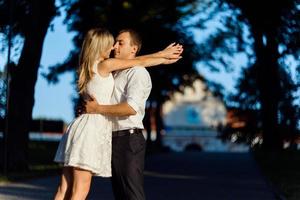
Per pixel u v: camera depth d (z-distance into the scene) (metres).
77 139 6.43
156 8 23.41
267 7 20.56
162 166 24.97
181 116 64.62
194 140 63.84
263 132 31.09
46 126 50.19
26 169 19.66
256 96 35.59
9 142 19.48
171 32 25.56
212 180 18.17
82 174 6.45
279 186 15.24
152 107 46.16
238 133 38.38
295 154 27.39
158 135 45.16
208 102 63.38
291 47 22.05
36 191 14.05
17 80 19.77
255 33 24.34
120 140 6.67
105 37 6.68
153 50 24.42
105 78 6.61
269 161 24.75
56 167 21.69
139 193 6.66
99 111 6.51
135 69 6.66
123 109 6.49
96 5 22.70
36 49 19.86
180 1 24.25
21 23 19.97
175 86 36.00
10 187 14.91
